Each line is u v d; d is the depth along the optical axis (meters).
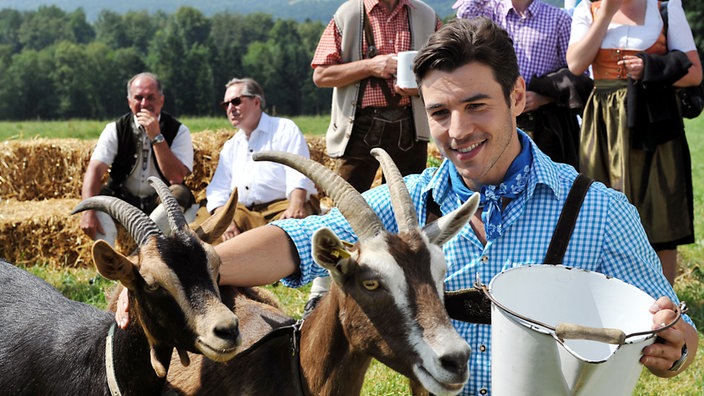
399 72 6.29
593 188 3.12
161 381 3.66
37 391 3.92
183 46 93.06
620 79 6.09
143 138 7.95
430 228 3.06
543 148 6.44
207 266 3.32
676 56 5.92
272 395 3.38
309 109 93.31
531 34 6.64
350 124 6.84
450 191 3.30
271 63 92.00
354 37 6.86
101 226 7.89
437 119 3.04
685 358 2.74
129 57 99.25
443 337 2.76
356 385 3.23
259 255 3.34
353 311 3.00
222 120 29.77
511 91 3.03
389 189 3.16
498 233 3.12
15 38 177.88
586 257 3.08
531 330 2.47
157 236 3.40
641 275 3.12
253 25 179.38
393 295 2.88
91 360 3.80
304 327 3.36
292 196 7.36
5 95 95.38
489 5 6.83
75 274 7.83
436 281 2.92
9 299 4.49
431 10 7.04
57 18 180.50
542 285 2.85
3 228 8.57
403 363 2.88
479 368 3.16
